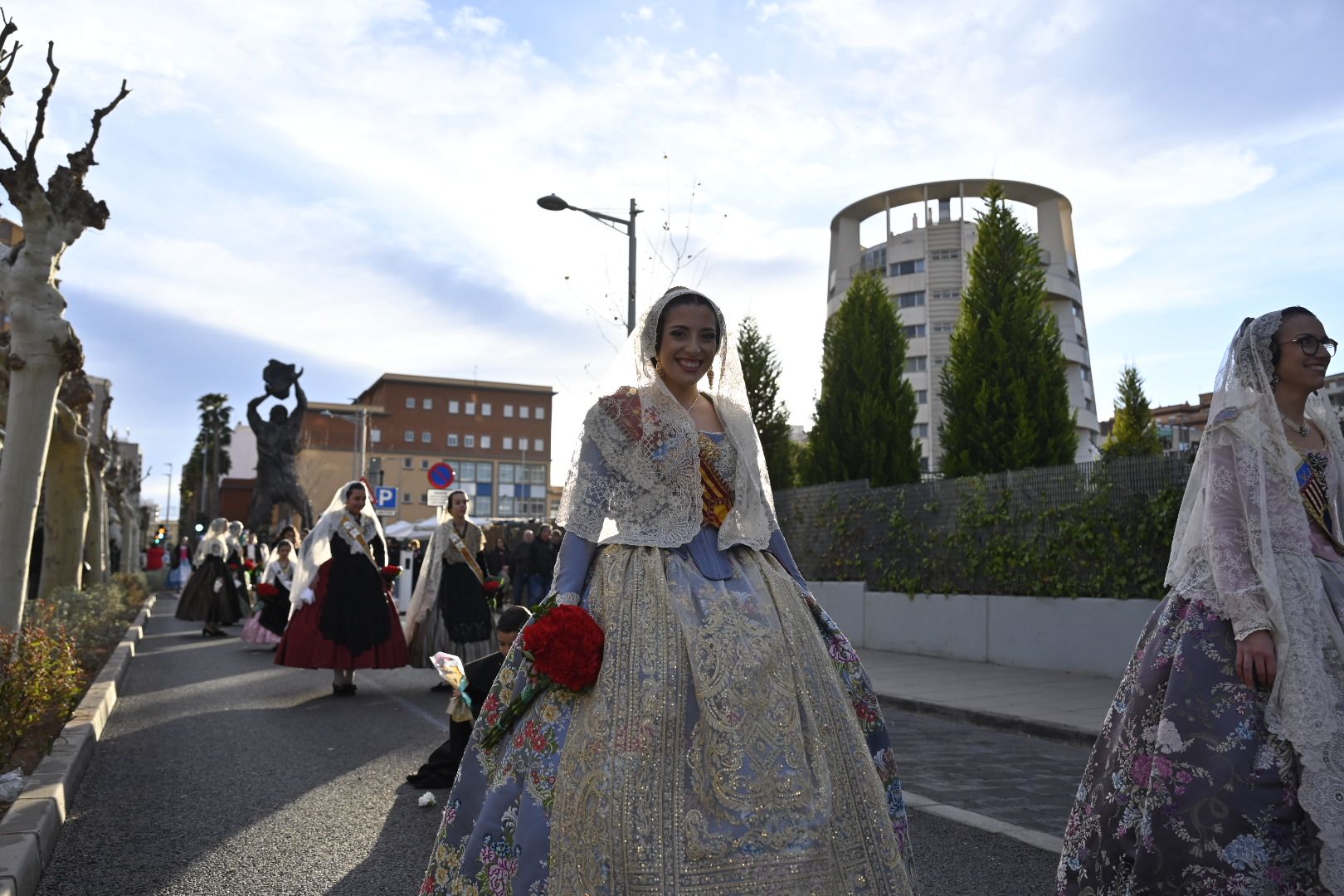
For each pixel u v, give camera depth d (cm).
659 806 254
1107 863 302
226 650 1542
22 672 619
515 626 589
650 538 294
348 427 9481
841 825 260
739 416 322
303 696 1009
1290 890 273
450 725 594
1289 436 325
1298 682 279
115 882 426
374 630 1001
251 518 3719
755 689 262
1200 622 298
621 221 1772
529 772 274
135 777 631
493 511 10119
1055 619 1214
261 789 597
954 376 1845
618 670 271
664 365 315
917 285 5934
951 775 675
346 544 1012
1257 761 279
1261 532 294
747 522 306
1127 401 2945
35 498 921
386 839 490
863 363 2150
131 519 5066
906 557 1471
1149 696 302
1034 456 1736
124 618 2003
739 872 245
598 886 249
